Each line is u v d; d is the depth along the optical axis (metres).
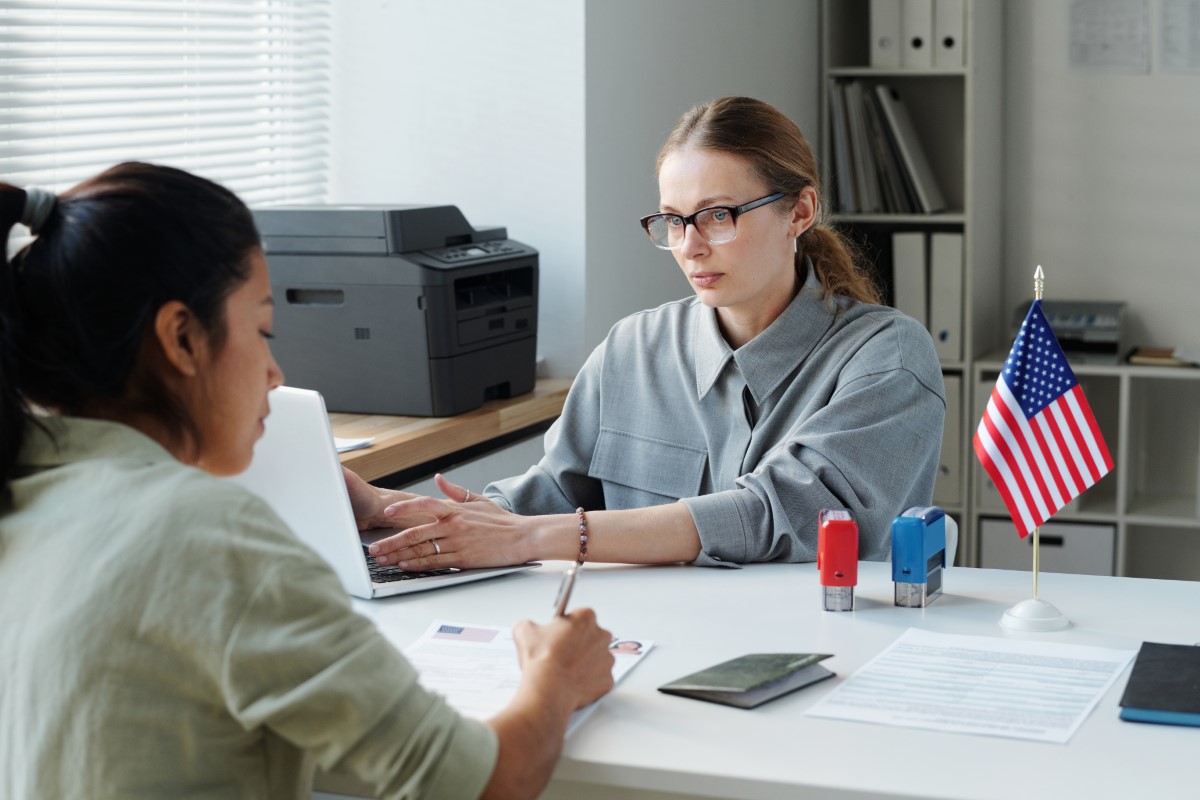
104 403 1.05
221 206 1.06
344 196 3.16
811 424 1.84
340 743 0.97
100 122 2.60
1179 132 3.68
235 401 1.09
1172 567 3.79
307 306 2.63
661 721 1.21
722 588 1.65
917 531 1.54
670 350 2.07
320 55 3.09
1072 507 3.62
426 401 2.58
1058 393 1.56
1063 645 1.40
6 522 1.02
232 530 0.97
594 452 2.12
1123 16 3.69
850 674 1.33
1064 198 3.82
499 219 3.02
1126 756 1.11
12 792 0.98
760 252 1.89
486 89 2.99
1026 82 3.81
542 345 3.04
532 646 1.21
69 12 2.51
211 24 2.81
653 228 1.99
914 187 3.67
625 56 3.04
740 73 3.55
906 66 3.61
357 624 1.00
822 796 1.07
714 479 1.99
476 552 1.71
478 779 1.01
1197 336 3.73
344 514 1.59
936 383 1.91
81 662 0.95
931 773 1.09
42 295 1.01
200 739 0.96
